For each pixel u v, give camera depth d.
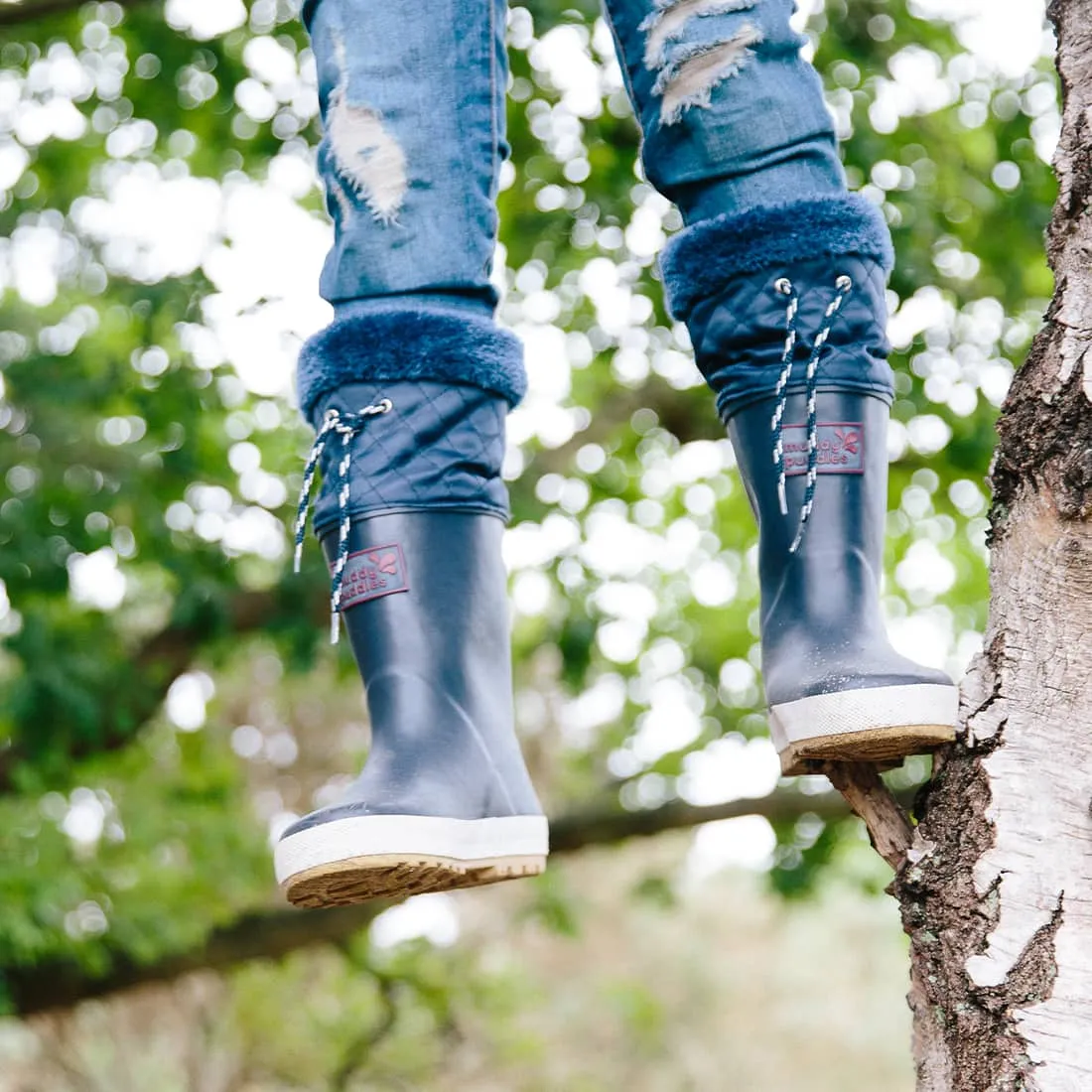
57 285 6.24
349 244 1.43
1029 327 6.03
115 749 6.26
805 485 1.45
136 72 6.01
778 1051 19.55
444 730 1.43
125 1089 10.23
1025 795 1.34
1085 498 1.37
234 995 9.92
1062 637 1.37
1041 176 5.95
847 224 1.44
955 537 7.11
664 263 1.52
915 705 1.36
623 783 7.27
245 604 6.04
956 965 1.33
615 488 6.75
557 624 6.56
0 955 5.98
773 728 1.46
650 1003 12.89
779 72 1.45
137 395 5.74
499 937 11.12
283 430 6.55
